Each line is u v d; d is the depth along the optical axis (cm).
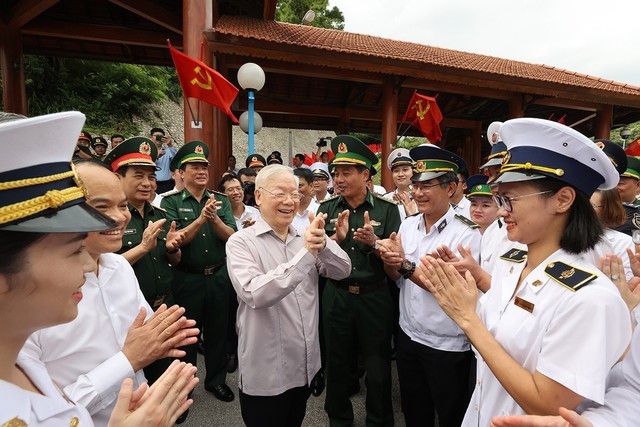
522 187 119
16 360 84
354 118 1288
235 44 689
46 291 74
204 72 500
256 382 198
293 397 212
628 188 284
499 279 144
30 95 1179
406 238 279
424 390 254
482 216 295
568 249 119
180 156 358
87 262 83
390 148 867
